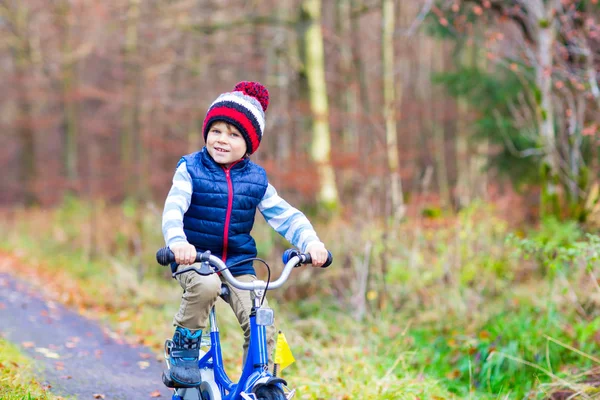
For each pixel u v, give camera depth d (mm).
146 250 11695
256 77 16297
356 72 14883
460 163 18438
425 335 6262
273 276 8273
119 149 25328
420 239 7969
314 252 3408
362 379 5047
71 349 6352
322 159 13414
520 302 6500
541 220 8297
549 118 8062
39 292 9703
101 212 15414
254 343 3283
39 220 17953
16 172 30531
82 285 10289
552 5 7730
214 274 3432
